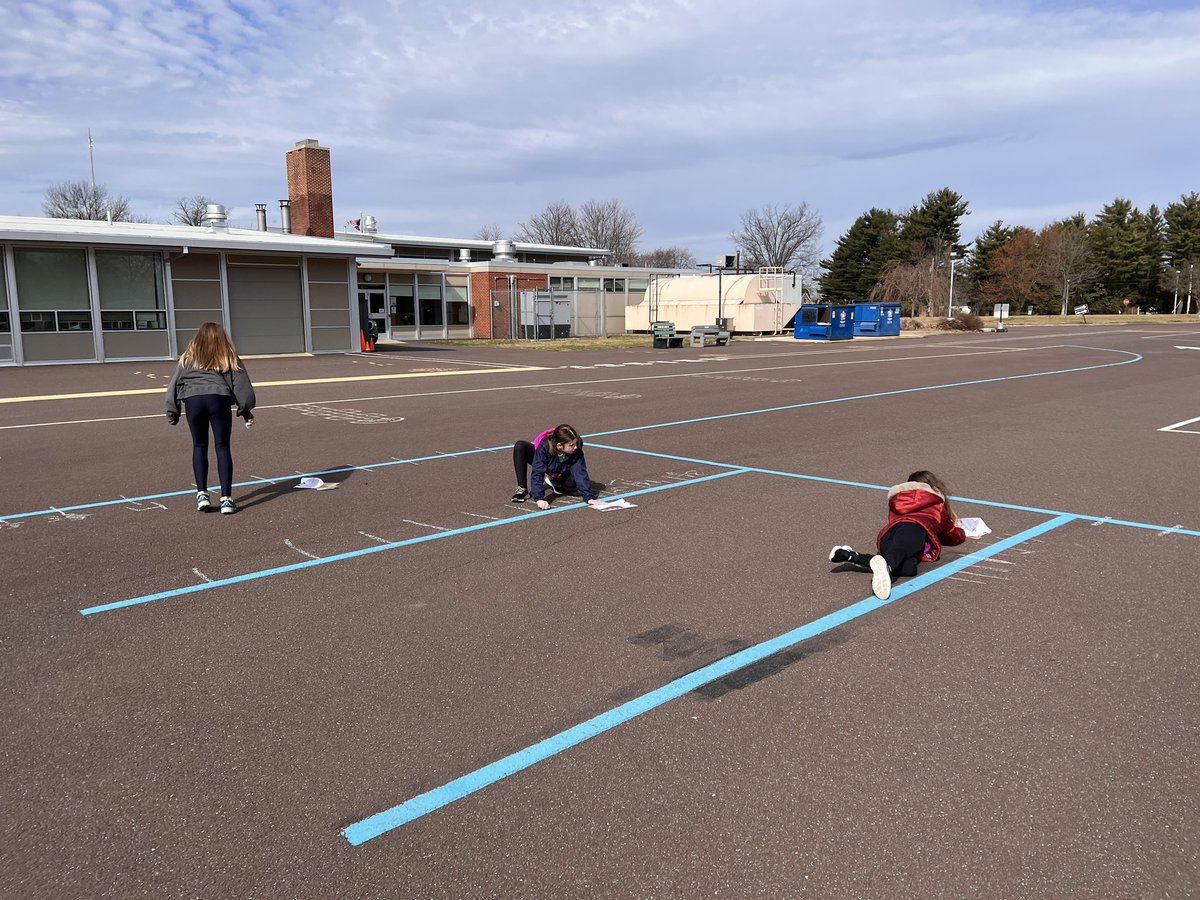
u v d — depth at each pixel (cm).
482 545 633
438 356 2870
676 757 337
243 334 2780
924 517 582
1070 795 310
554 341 3891
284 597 521
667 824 293
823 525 690
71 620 485
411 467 938
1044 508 755
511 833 289
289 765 333
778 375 2148
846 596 522
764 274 4547
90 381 1970
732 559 598
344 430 1214
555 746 346
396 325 3862
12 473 909
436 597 520
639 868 270
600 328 4634
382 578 557
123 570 576
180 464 961
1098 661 428
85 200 7050
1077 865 271
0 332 2350
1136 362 2603
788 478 880
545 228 9062
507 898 257
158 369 2303
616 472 910
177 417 740
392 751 343
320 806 306
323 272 2928
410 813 301
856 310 4638
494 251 4941
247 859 277
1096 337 4428
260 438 1141
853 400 1592
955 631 467
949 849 279
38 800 311
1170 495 806
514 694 392
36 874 270
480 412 1417
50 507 757
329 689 398
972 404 1531
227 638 458
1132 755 338
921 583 549
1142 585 546
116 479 878
